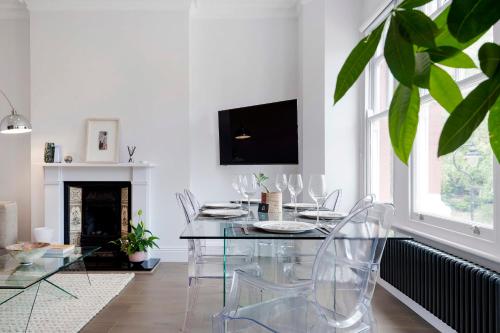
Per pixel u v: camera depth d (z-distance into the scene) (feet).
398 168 9.78
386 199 11.03
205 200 14.49
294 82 14.62
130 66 13.83
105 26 13.79
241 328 5.34
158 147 13.80
